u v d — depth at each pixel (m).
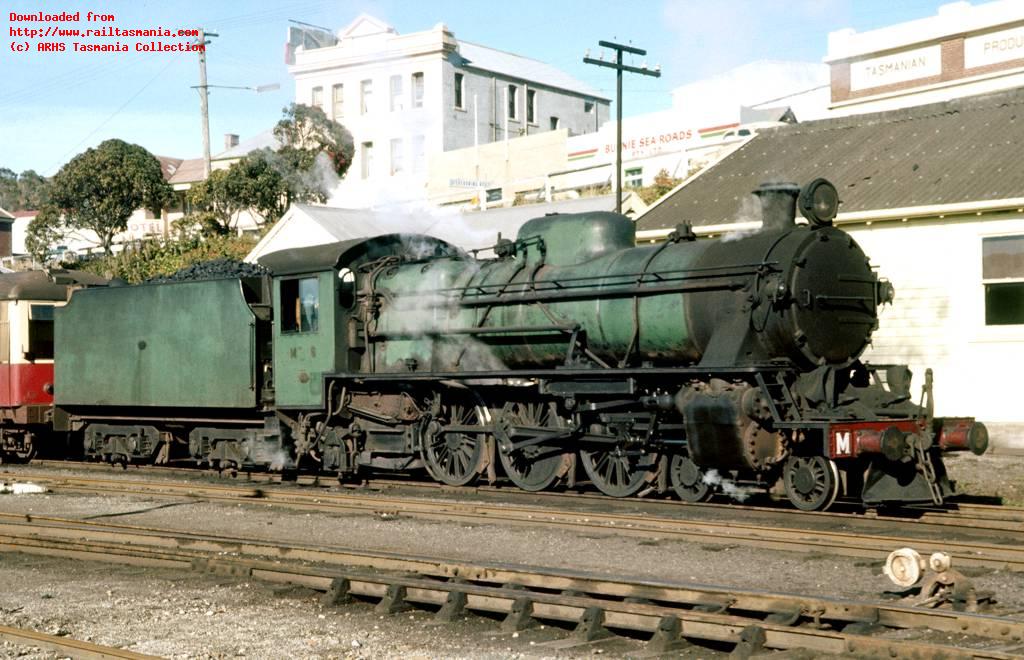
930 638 6.55
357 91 49.03
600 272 13.34
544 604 7.32
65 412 19.80
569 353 13.30
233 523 12.20
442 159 46.34
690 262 12.47
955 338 17.59
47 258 48.50
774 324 11.58
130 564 9.89
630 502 12.89
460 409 15.09
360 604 8.11
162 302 17.80
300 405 16.00
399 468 15.38
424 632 7.31
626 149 41.12
